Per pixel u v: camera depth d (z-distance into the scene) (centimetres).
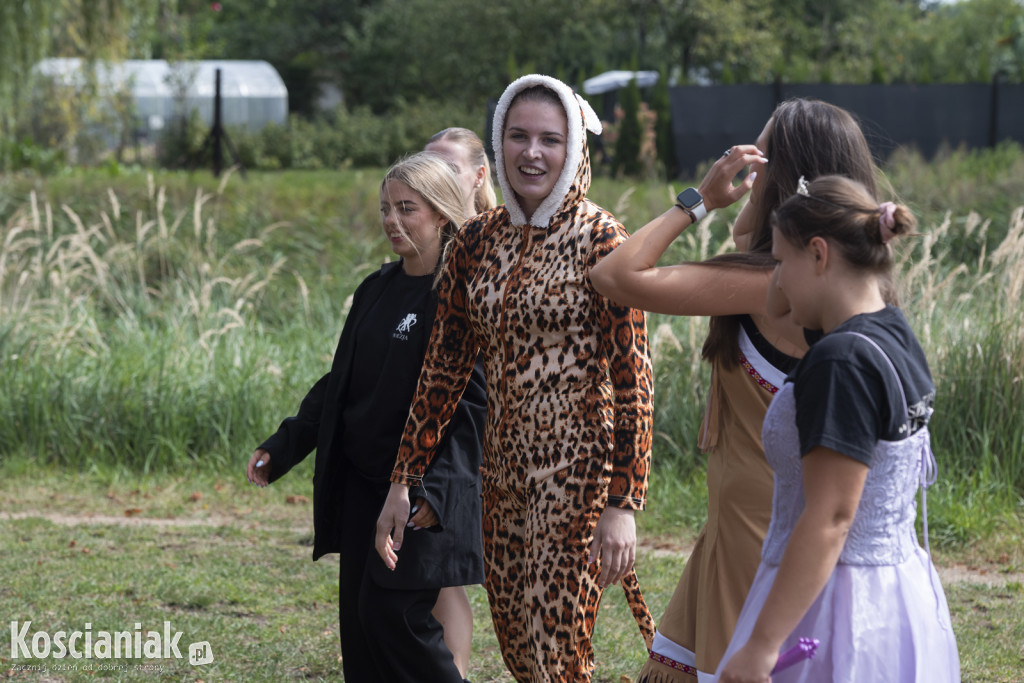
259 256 1245
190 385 857
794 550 209
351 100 5000
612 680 446
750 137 1906
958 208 1288
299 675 444
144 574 572
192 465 827
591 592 308
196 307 952
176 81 2764
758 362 273
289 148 3005
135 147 2356
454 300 337
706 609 281
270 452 382
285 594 551
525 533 312
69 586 548
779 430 229
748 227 304
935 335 783
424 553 342
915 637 223
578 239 308
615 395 304
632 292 276
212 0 4569
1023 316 762
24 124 2031
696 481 760
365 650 359
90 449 837
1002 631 504
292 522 701
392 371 355
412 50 4097
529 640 308
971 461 745
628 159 2017
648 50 3584
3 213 1272
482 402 360
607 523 298
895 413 211
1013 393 743
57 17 1695
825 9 3991
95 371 876
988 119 1959
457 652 383
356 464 363
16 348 886
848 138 272
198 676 437
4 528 659
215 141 1694
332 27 5062
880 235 217
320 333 1015
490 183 429
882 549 222
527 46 3619
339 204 1340
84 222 1267
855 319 218
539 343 308
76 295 1030
